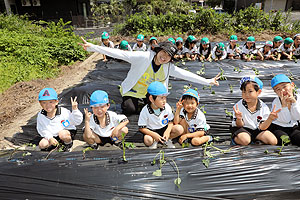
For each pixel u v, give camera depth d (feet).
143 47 31.04
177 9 86.48
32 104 19.80
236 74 22.62
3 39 31.86
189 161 9.07
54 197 7.62
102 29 74.08
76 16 78.79
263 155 9.36
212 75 22.57
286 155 9.29
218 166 8.73
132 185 7.92
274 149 9.78
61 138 11.40
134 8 88.79
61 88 23.66
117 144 12.33
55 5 79.05
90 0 93.25
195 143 11.47
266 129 11.12
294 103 10.73
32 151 10.35
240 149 9.85
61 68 31.42
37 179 8.27
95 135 11.69
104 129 11.62
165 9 85.97
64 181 8.14
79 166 8.91
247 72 23.03
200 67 25.63
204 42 28.25
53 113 11.37
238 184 8.00
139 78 13.53
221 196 7.64
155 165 8.90
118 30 52.54
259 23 49.83
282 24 51.83
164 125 12.00
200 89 18.78
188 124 12.17
